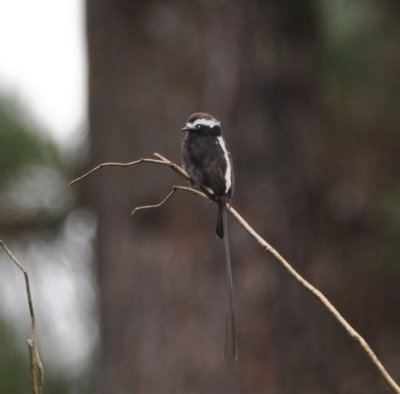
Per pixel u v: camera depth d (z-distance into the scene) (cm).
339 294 1425
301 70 1363
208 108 1318
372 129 1436
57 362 1396
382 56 1388
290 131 1353
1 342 1368
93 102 1389
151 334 1303
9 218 1404
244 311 1300
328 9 1367
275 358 1310
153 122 1325
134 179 1327
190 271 1294
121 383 1323
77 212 1441
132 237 1323
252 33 1334
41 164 1398
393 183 1432
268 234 1329
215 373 1286
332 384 1412
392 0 1383
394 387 696
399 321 1498
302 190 1361
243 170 1327
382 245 1412
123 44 1351
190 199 1295
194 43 1324
